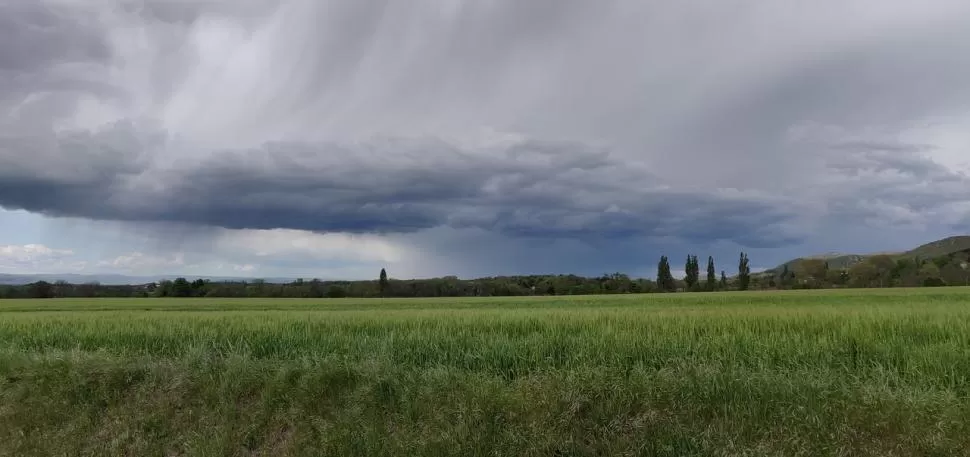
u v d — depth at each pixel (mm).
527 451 6238
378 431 6914
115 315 19406
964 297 27453
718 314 13445
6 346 12281
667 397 6770
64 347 12375
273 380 8273
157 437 7578
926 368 7711
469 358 9438
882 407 6148
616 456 6094
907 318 11398
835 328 10578
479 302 36562
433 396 7410
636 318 12961
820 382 6859
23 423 8023
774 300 29016
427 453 6340
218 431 7406
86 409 8211
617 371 7656
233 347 11039
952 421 5824
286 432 7445
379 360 8766
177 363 9391
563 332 11023
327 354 10016
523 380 7648
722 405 6547
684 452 6016
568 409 6746
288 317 16203
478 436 6488
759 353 8688
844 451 5695
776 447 5863
